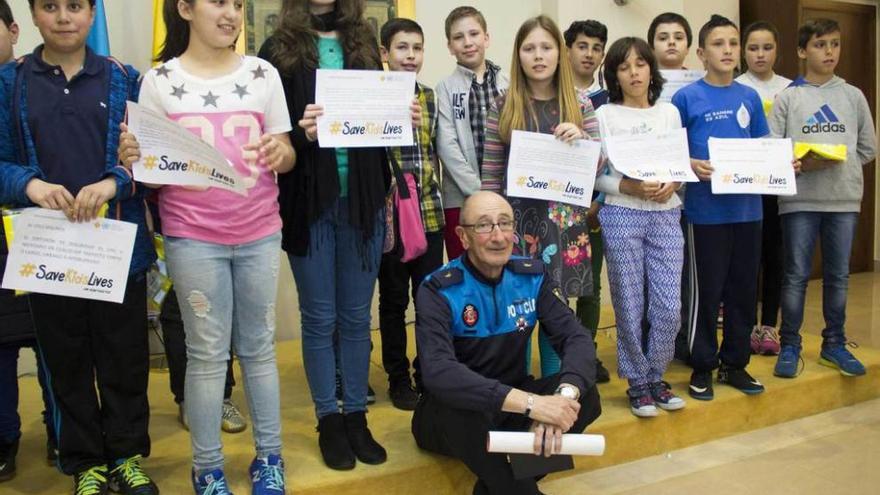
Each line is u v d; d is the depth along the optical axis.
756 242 2.69
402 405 2.57
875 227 5.51
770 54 3.34
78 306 1.86
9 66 1.82
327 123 1.95
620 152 2.46
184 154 1.69
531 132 2.31
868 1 5.13
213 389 1.86
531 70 2.36
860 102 2.98
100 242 1.75
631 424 2.49
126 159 1.67
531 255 2.40
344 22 2.04
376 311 3.95
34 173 1.74
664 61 3.14
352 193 2.03
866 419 2.86
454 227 2.80
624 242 2.50
